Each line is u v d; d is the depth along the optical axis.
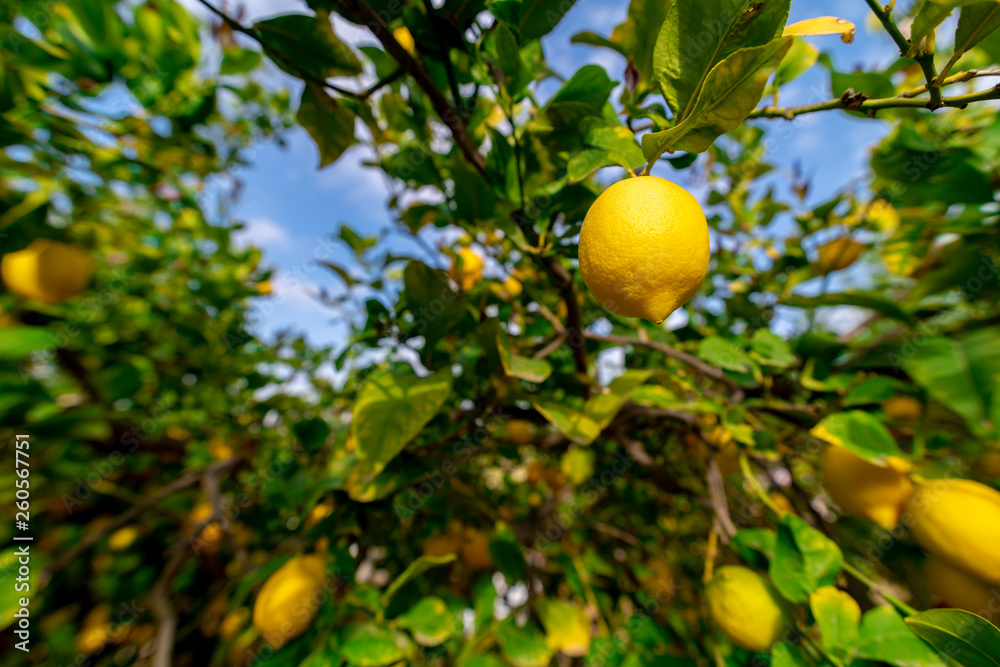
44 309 0.57
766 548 0.33
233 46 0.59
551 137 0.32
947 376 0.34
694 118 0.21
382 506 0.42
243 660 0.50
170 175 0.65
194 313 0.76
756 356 0.40
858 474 0.35
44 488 0.65
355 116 0.41
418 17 0.34
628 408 0.44
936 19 0.21
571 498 0.71
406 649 0.35
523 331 0.51
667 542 0.73
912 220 0.48
